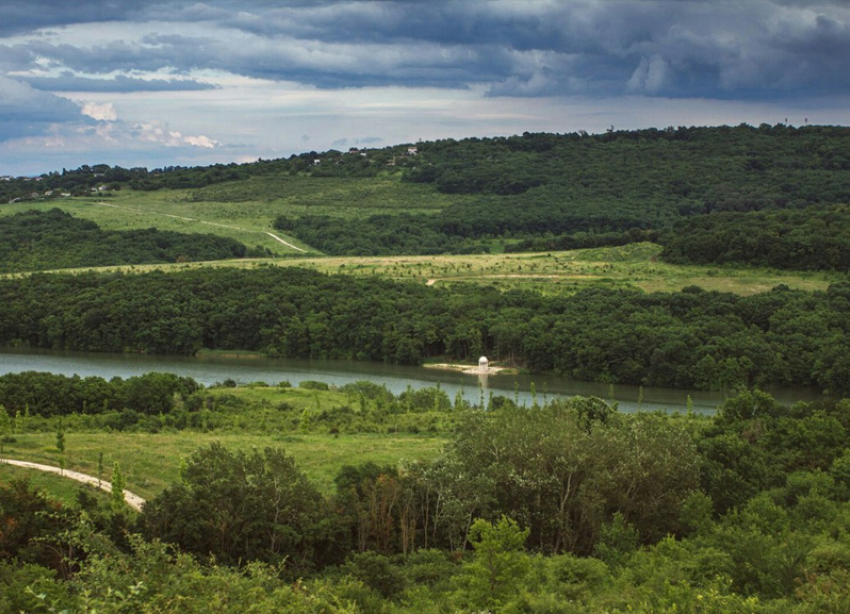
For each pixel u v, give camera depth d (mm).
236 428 139375
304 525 79125
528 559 65312
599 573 71375
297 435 133625
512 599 61844
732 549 72812
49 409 153000
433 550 79312
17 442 116125
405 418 147625
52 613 38625
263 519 78000
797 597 63000
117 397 157000
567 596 66250
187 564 54781
